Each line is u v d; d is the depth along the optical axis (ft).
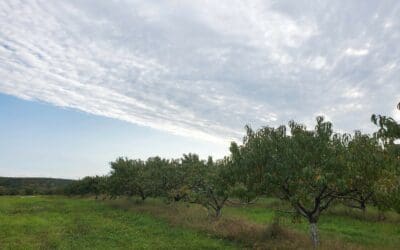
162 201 174.29
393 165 49.60
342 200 80.74
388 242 78.38
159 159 168.04
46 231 88.58
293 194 66.49
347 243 71.20
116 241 76.48
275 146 68.69
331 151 63.98
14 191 323.57
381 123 48.73
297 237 73.92
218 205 106.63
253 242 73.56
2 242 73.72
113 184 177.17
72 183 279.08
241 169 71.31
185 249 68.85
